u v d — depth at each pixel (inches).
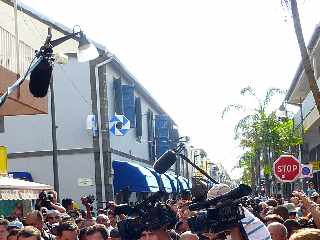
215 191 203.8
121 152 1178.6
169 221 181.9
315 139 1439.5
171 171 1713.8
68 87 1046.4
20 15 781.9
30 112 596.1
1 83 504.1
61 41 343.6
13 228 346.3
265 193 1551.4
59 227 311.0
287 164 627.8
